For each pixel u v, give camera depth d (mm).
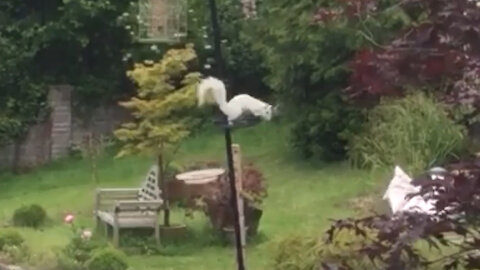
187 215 14047
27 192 18625
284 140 18906
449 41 3857
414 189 4613
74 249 12312
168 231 13289
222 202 13078
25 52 21312
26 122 21266
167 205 13609
